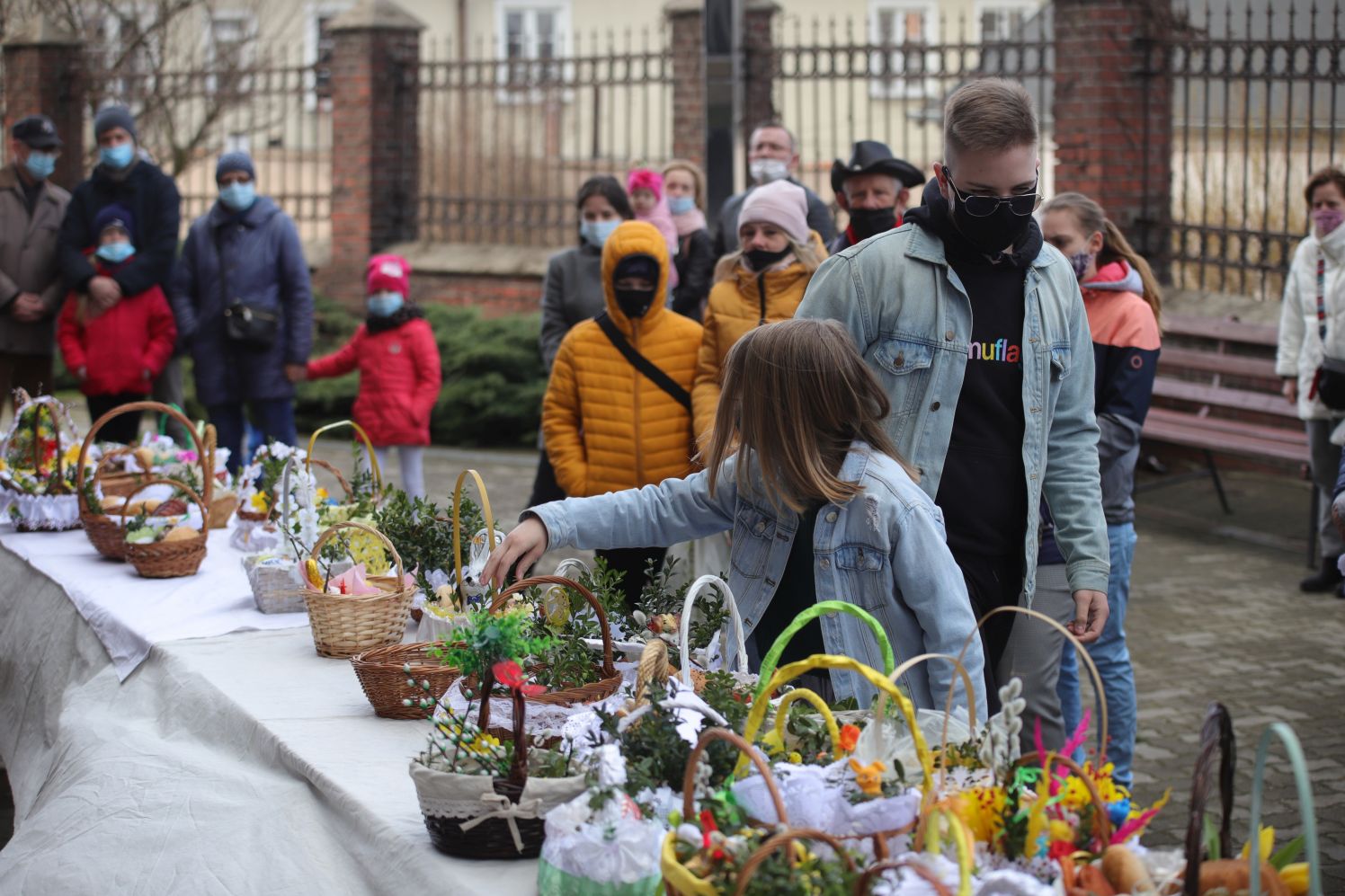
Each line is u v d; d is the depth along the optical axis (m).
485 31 23.69
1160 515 9.09
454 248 13.84
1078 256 4.35
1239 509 9.07
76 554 4.91
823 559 2.83
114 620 4.06
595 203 6.44
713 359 4.98
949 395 3.16
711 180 9.71
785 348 2.77
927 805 2.03
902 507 2.77
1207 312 9.93
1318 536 8.23
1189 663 6.20
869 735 2.29
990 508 3.18
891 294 3.18
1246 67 9.80
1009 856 2.00
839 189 5.34
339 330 12.98
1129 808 2.10
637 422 5.04
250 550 4.84
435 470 10.69
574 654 2.91
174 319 8.32
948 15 22.92
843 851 1.89
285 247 8.00
